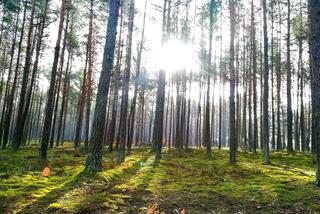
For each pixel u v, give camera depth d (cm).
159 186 965
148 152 2561
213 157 2180
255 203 786
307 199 818
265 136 1758
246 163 1781
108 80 1079
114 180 994
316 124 997
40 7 2139
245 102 3103
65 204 653
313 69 1005
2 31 2781
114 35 1102
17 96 4131
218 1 2075
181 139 2981
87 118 2380
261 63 3095
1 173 986
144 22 2338
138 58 2420
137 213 657
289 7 2583
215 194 878
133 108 2445
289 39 2595
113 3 1109
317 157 998
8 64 3319
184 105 3444
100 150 1052
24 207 621
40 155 1390
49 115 1433
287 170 1428
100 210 647
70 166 1245
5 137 2328
